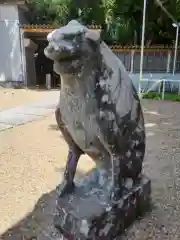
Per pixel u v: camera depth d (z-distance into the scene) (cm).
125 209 231
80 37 174
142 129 245
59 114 213
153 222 250
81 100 192
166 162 400
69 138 224
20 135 544
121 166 224
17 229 254
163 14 1378
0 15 1230
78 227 212
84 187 247
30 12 1395
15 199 303
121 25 1431
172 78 1242
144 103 934
